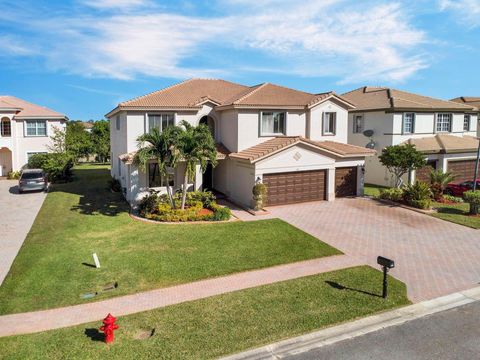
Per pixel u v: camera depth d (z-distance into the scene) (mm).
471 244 16875
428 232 18688
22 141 38781
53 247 16594
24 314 10984
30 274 13680
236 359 8812
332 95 27438
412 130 32062
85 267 14312
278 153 23406
